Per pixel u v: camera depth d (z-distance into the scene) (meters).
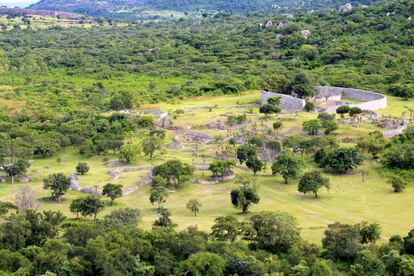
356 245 93.25
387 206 124.25
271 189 139.00
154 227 101.12
